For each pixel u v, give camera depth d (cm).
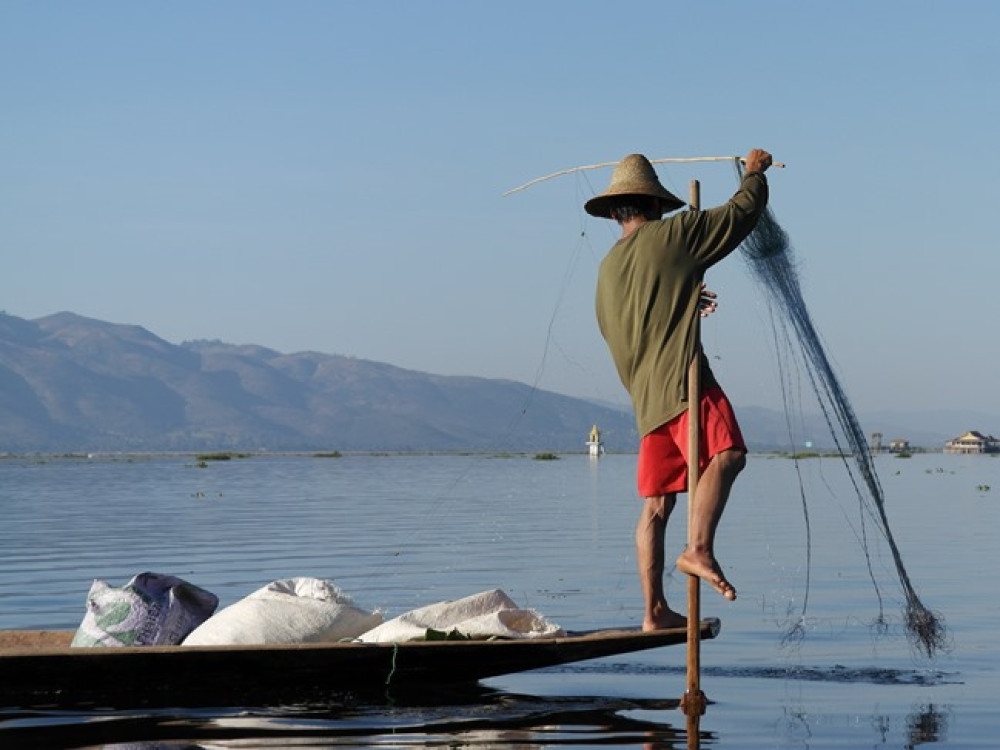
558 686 887
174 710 780
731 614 1290
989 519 2884
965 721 761
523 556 1972
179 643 904
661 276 786
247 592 1512
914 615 949
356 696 824
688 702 768
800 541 2225
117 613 889
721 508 762
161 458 16175
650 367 794
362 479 6381
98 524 2811
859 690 872
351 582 1620
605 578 1652
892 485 5241
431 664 816
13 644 975
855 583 1571
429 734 712
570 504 3697
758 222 855
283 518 3031
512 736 708
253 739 697
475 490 4831
